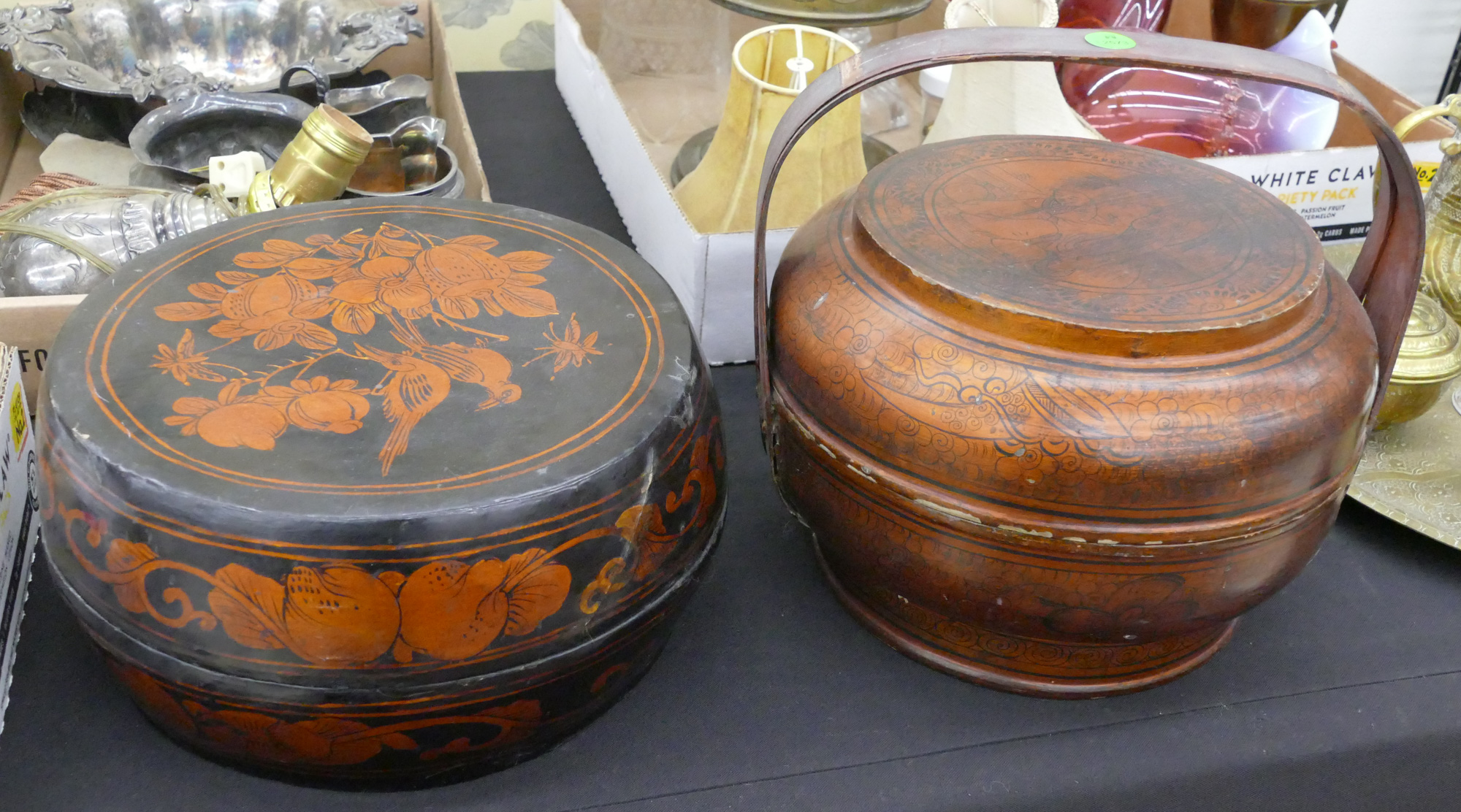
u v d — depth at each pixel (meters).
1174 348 0.55
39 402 0.57
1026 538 0.56
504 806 0.59
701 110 1.26
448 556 0.50
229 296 0.62
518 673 0.54
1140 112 1.18
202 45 1.22
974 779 0.63
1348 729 0.68
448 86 1.18
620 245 0.70
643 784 0.61
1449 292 0.92
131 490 0.50
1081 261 0.60
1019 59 0.56
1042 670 0.67
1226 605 0.61
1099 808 0.65
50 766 0.59
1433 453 0.85
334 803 0.59
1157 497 0.55
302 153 0.83
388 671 0.52
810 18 0.96
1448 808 0.75
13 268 0.78
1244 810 0.69
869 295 0.60
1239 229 0.64
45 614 0.68
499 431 0.54
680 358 0.61
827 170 0.94
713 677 0.68
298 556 0.49
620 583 0.55
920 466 0.57
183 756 0.60
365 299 0.63
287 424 0.53
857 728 0.65
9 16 1.07
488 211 0.72
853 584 0.71
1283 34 1.14
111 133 1.07
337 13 1.22
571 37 1.30
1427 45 1.87
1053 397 0.55
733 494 0.82
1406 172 0.60
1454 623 0.75
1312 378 0.57
